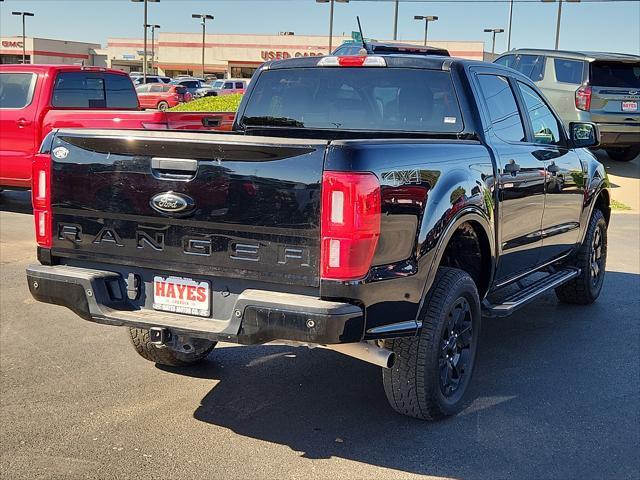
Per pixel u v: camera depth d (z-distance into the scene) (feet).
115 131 12.90
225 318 12.35
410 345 13.17
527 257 18.07
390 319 12.21
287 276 11.66
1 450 12.49
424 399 13.41
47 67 34.19
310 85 17.44
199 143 11.91
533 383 16.21
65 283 13.20
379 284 11.73
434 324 13.15
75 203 13.28
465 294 14.14
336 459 12.50
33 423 13.58
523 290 18.08
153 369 16.60
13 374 16.02
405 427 13.83
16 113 34.09
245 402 14.88
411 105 16.39
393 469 12.19
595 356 18.12
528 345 18.93
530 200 17.34
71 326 19.54
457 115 15.87
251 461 12.37
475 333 14.82
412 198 12.29
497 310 15.97
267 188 11.60
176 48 263.08
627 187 50.47
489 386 15.98
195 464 12.21
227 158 11.85
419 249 12.52
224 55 258.57
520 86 18.42
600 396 15.51
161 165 12.35
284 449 12.84
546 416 14.42
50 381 15.69
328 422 14.01
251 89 18.25
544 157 18.25
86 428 13.44
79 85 35.68
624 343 19.20
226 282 12.31
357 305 11.50
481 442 13.24
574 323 20.99
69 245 13.51
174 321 12.40
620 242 34.01
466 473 12.10
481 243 15.37
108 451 12.58
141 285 13.12
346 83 17.01
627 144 49.01
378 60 16.60
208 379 16.10
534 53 51.06
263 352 18.02
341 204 11.17
